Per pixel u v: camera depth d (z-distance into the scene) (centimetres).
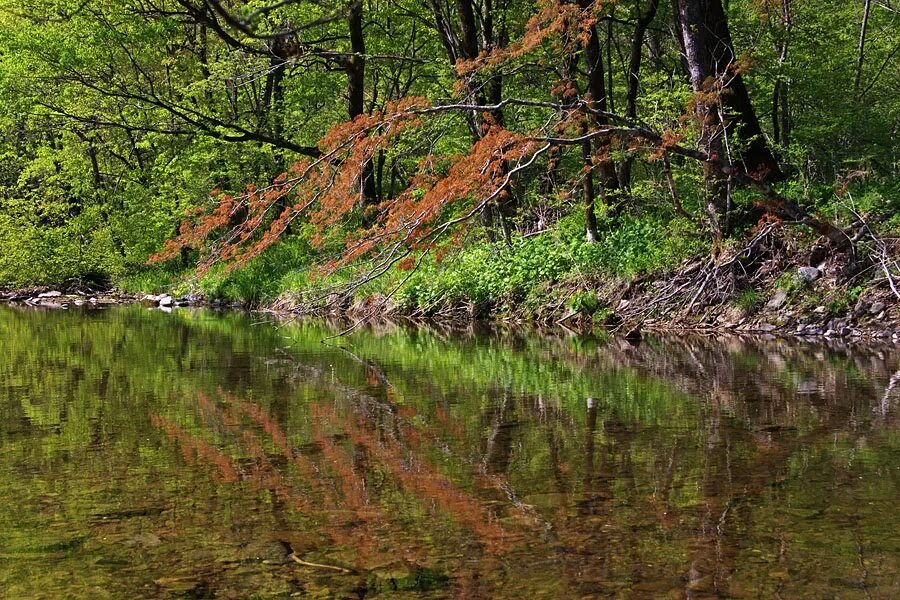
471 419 793
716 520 484
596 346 1347
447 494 548
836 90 1953
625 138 1363
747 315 1452
